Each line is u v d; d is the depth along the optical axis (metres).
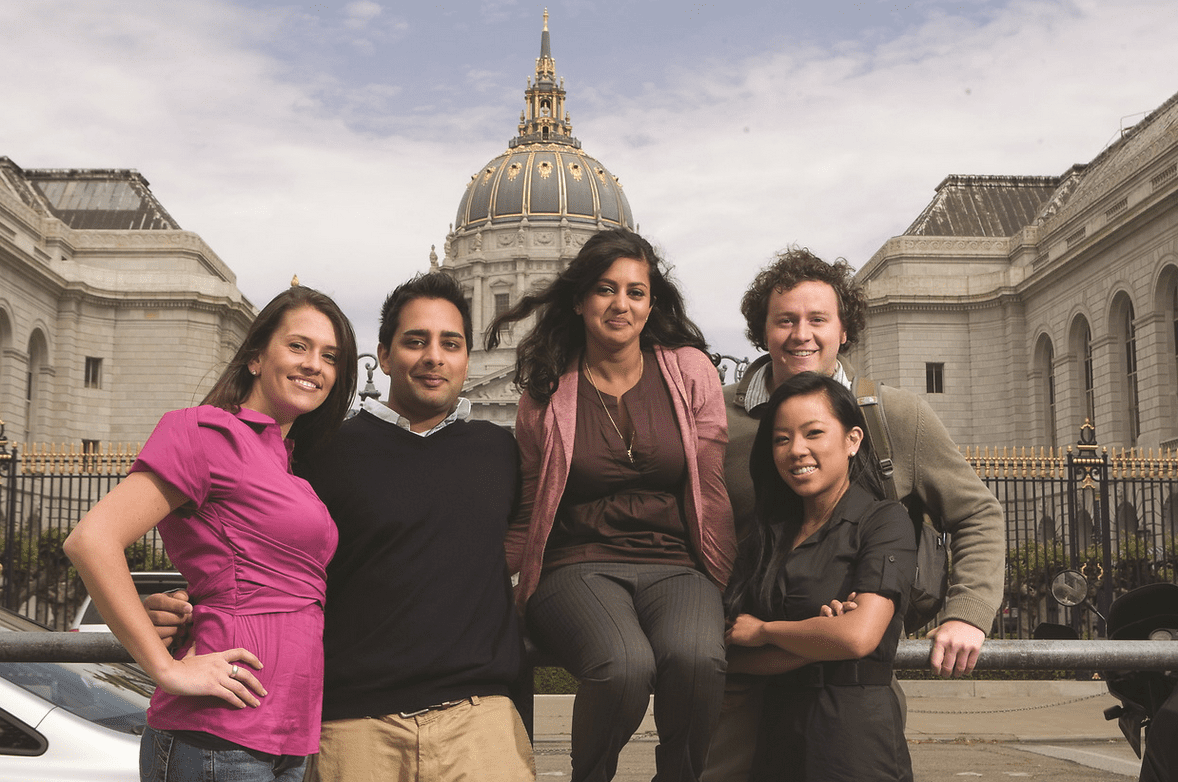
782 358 3.49
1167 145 36.94
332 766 2.70
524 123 126.69
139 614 2.33
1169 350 37.50
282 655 2.49
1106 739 11.46
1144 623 3.46
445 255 115.44
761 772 2.93
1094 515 16.23
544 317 3.21
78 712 4.07
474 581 2.84
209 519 2.51
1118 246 40.66
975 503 3.29
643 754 10.40
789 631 2.77
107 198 60.66
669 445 3.05
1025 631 19.48
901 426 3.35
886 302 51.47
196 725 2.42
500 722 2.78
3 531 17.75
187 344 52.72
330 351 2.79
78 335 51.38
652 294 3.30
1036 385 48.34
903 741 2.86
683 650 2.64
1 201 45.12
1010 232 57.25
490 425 3.15
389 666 2.72
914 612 3.18
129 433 52.00
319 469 2.88
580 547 3.00
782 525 3.04
